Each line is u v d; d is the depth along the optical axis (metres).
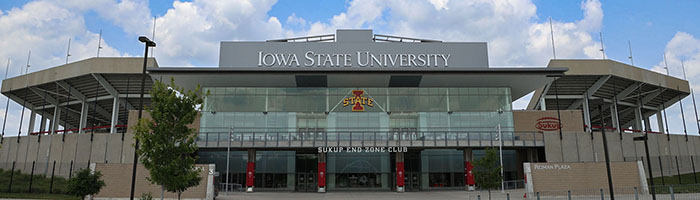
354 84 45.31
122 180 27.16
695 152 53.00
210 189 26.88
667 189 30.08
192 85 45.34
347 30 47.00
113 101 58.19
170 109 17.69
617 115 54.25
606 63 52.28
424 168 44.56
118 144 44.72
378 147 39.66
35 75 54.44
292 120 44.62
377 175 44.34
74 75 50.66
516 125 46.16
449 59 44.88
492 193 34.16
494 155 26.05
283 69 41.56
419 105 45.47
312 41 47.66
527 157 44.56
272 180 43.97
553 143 42.62
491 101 45.84
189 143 17.89
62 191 30.69
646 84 57.12
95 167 27.14
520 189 38.41
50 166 46.53
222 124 44.31
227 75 42.31
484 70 42.06
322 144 38.94
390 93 45.78
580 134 43.59
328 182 44.00
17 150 50.59
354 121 44.78
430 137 43.50
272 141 39.12
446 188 44.12
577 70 51.94
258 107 44.97
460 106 45.56
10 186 30.75
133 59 49.66
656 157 47.88
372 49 44.69
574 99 60.91
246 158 44.69
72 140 46.62
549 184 30.19
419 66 44.44
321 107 45.16
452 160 44.81
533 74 42.53
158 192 26.89
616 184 30.61
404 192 38.78
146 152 17.50
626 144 46.09
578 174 30.53
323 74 42.12
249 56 44.34
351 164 44.53
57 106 61.91
